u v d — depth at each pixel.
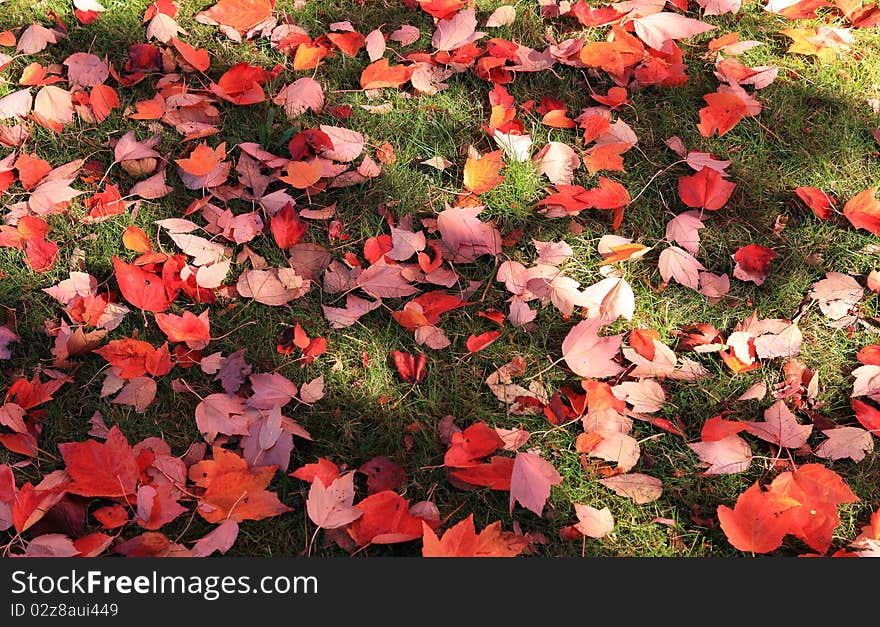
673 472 1.88
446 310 2.06
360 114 2.46
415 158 2.37
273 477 1.83
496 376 1.98
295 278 2.09
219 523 1.74
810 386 1.98
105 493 1.71
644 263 2.21
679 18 2.61
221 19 2.62
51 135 2.37
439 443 1.90
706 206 2.24
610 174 2.36
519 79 2.56
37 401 1.88
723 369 2.03
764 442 1.92
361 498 1.83
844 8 2.72
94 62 2.50
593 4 2.77
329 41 2.63
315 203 2.27
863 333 2.09
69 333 1.99
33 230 2.15
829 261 2.22
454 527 1.64
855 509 1.83
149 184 2.25
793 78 2.59
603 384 1.92
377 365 2.01
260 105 2.46
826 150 2.43
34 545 1.65
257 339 2.04
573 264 2.19
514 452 1.87
